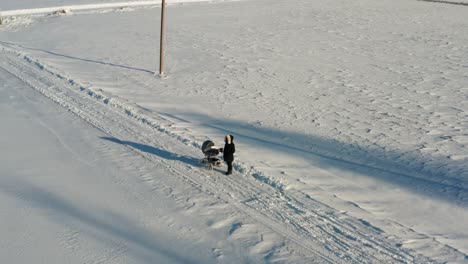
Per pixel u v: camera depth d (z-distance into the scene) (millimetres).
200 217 8430
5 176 10031
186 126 13523
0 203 8812
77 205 8781
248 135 13109
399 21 36344
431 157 11969
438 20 36906
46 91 17000
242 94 17422
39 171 10312
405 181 10445
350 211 8828
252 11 40938
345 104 16625
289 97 17266
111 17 37281
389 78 20516
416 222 8547
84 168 10508
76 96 16359
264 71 21109
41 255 7207
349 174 10719
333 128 14055
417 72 21656
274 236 7879
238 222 8289
